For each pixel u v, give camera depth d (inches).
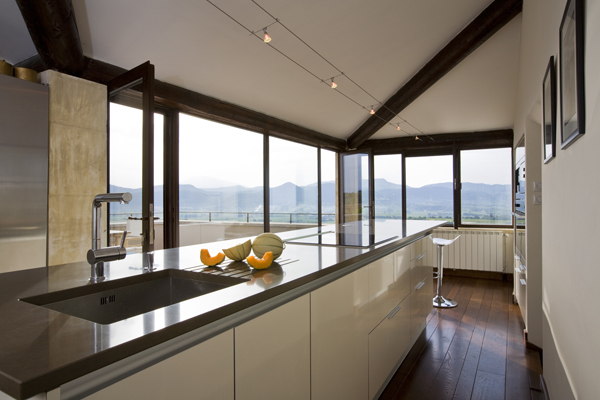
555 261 76.5
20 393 22.0
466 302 175.9
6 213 94.3
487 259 228.4
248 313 42.4
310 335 53.9
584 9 49.9
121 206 112.3
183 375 33.0
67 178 106.4
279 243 65.6
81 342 28.2
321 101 206.5
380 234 104.4
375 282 80.1
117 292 52.3
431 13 155.0
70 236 106.9
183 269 58.6
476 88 207.5
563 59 63.5
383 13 147.9
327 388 58.5
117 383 27.8
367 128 253.1
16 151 96.1
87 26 109.8
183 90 151.1
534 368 105.0
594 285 46.9
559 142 69.9
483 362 109.2
